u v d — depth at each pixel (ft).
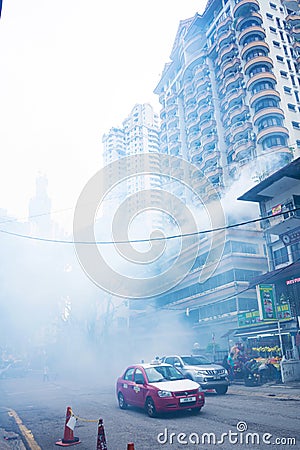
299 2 159.02
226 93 172.65
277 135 144.66
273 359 56.13
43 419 33.71
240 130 158.10
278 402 35.91
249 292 94.99
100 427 19.52
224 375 45.98
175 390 30.86
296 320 60.44
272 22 170.81
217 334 98.73
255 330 68.23
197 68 194.39
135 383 35.06
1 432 28.91
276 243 78.59
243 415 29.35
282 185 73.87
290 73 163.12
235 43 173.06
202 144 183.52
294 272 65.46
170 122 220.23
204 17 200.34
